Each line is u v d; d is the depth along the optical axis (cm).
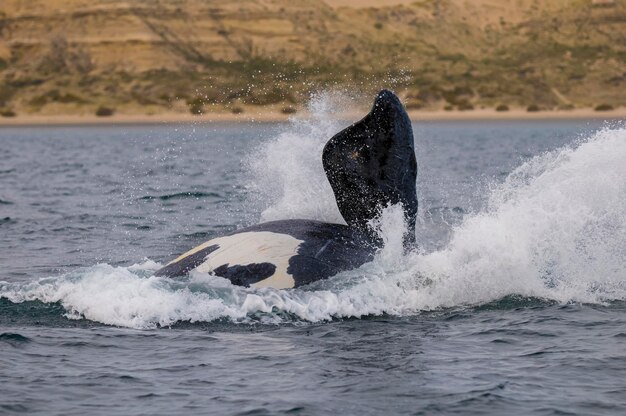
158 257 7612
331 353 4850
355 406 4172
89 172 16988
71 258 7575
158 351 4925
